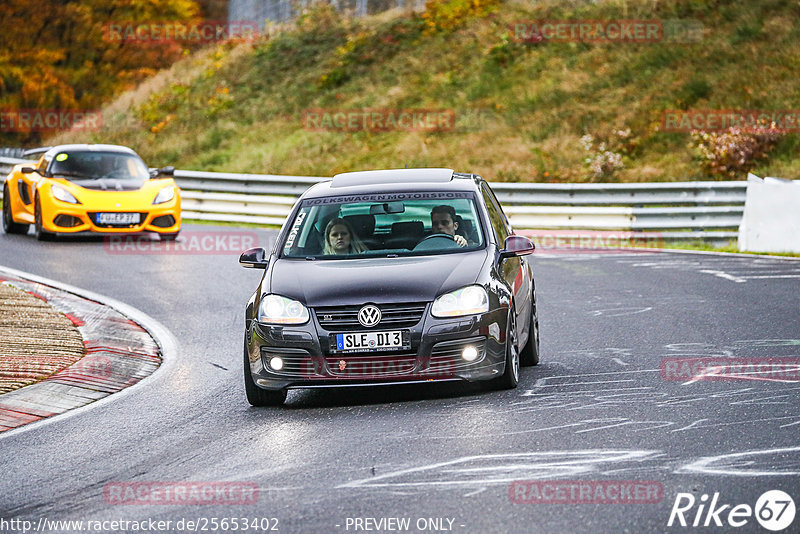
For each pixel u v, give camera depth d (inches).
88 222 2598.4
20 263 2277.3
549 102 4635.8
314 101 5339.6
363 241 1180.5
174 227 2674.7
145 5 6786.4
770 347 1298.0
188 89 5900.6
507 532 652.1
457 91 5012.3
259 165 4655.5
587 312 1653.5
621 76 4690.0
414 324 1049.5
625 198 2792.8
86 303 1800.0
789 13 4842.5
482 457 832.9
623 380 1128.2
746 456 801.6
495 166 4114.2
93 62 6683.1
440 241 1173.1
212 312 1742.1
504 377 1098.1
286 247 1193.4
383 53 5689.0
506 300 1099.3
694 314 1590.8
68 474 856.9
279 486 784.3
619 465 791.7
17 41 6481.3
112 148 2832.2
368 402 1093.8
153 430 1005.2
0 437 1003.9
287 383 1064.2
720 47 4714.6
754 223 2517.2
